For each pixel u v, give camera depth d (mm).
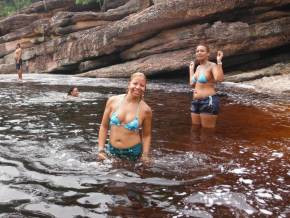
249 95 6598
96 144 3082
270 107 5266
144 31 10281
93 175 2361
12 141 3164
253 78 8664
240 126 3969
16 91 7168
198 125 3975
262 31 9469
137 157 2729
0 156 2727
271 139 3424
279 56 10000
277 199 2055
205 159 2750
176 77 10672
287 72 8688
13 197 2031
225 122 4176
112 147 2736
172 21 9883
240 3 9422
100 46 11328
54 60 13320
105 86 8258
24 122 3975
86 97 6195
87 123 3934
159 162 2639
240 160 2756
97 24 13070
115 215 1833
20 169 2457
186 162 2660
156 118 4344
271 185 2260
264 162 2719
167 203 1975
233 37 9469
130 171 2439
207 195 2084
